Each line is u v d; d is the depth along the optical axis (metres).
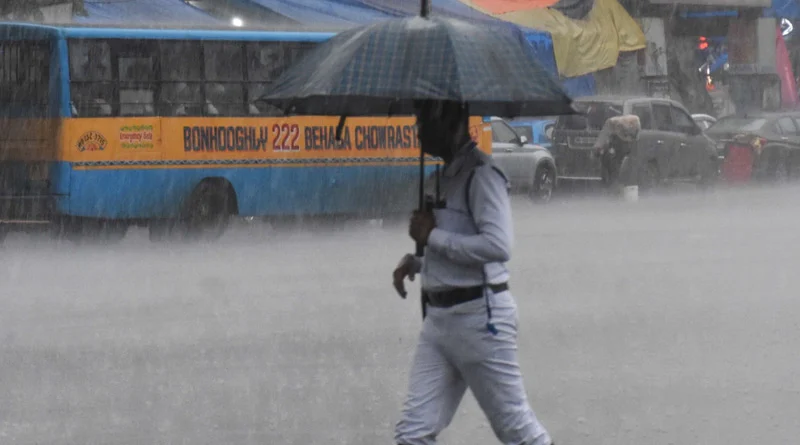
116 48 36.69
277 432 14.76
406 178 42.97
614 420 15.52
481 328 10.12
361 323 22.42
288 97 10.13
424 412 10.37
